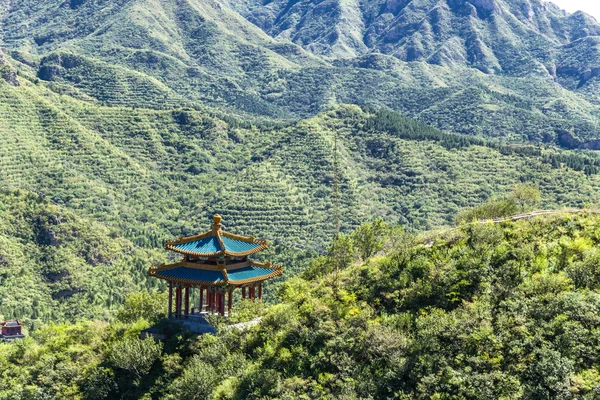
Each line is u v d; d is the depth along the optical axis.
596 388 81.31
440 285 105.38
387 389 90.69
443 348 93.00
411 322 100.19
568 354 87.19
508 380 85.62
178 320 118.12
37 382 112.56
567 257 105.06
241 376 98.88
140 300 135.50
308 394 93.38
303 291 120.06
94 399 107.88
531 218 120.25
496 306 98.25
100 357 114.94
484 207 148.12
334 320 104.69
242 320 113.69
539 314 93.94
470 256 109.81
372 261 120.25
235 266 118.00
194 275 115.38
